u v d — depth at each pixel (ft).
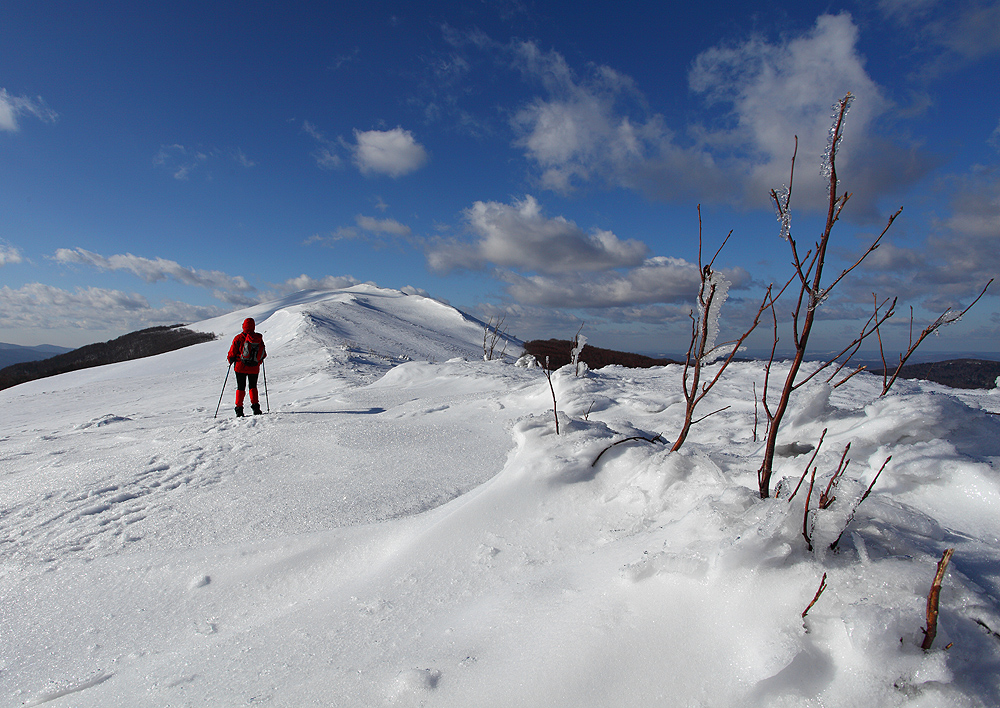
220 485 12.67
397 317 153.38
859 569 4.31
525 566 6.51
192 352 95.71
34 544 10.37
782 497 5.39
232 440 16.61
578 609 5.06
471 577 6.55
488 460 13.19
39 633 7.30
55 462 17.31
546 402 18.79
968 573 4.35
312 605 6.89
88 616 7.64
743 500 5.61
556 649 4.59
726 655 4.09
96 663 6.52
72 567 9.14
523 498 7.94
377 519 10.03
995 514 5.34
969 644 3.59
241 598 7.65
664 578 4.94
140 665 6.28
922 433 7.04
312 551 8.33
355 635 5.82
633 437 8.87
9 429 34.63
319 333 93.45
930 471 5.92
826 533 4.58
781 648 3.87
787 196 5.48
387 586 6.79
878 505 5.27
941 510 5.62
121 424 28.19
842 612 3.97
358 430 16.16
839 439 7.63
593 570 5.77
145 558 9.12
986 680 3.46
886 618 3.72
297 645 5.85
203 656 6.06
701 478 7.18
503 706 4.22
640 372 26.94
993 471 5.58
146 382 59.11
